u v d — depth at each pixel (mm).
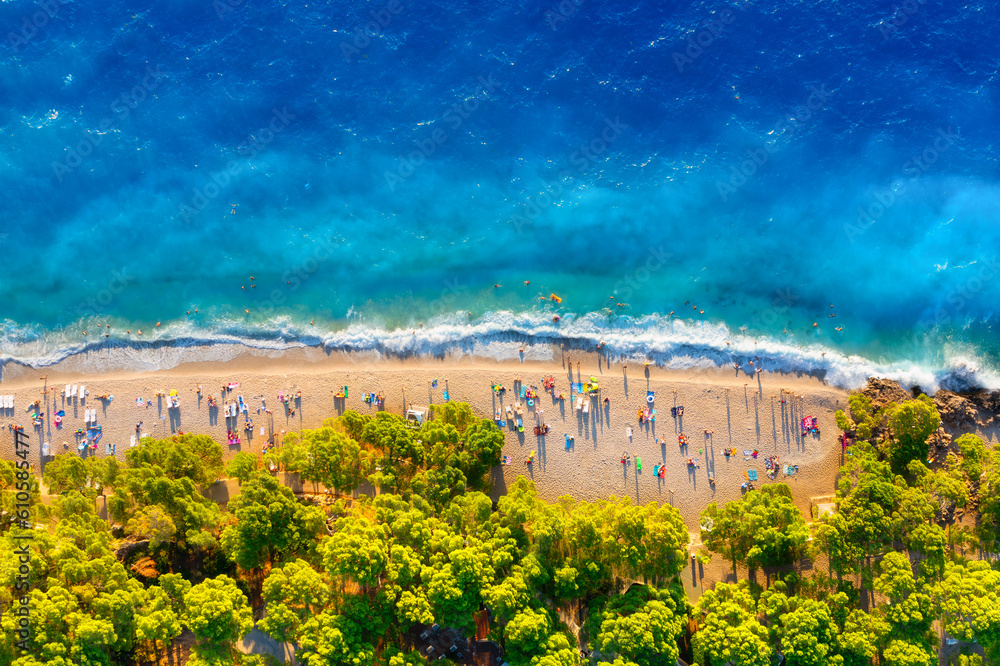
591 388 76938
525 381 77125
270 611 61406
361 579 61312
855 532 67438
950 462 74000
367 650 60812
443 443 70562
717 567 73938
